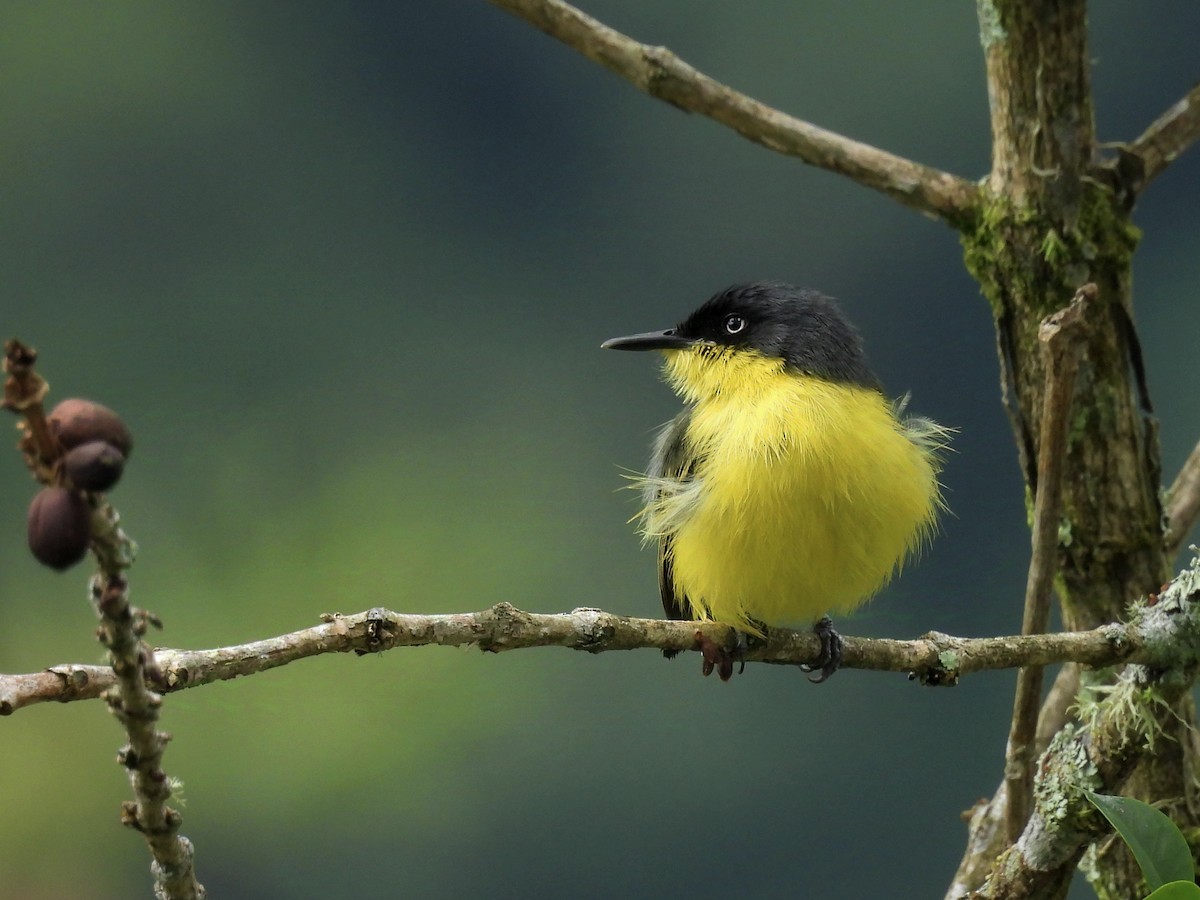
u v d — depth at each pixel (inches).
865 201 973.8
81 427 96.4
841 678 771.4
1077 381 203.5
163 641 479.8
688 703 764.0
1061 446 179.9
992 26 201.6
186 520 545.6
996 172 205.5
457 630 150.6
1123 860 200.8
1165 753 194.4
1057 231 201.8
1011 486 802.8
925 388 919.7
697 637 175.2
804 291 250.4
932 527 241.6
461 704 474.6
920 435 240.4
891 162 208.1
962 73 996.6
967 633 713.0
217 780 433.7
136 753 118.3
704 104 204.7
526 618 156.4
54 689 128.0
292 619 498.6
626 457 911.0
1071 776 181.6
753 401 236.2
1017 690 187.8
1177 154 203.5
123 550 108.0
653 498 248.1
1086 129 201.6
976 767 751.7
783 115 207.6
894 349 933.8
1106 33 938.7
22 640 463.8
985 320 923.4
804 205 981.8
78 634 476.4
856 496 225.8
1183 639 179.3
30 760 425.1
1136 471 203.9
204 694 433.7
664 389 927.0
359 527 551.5
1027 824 186.7
